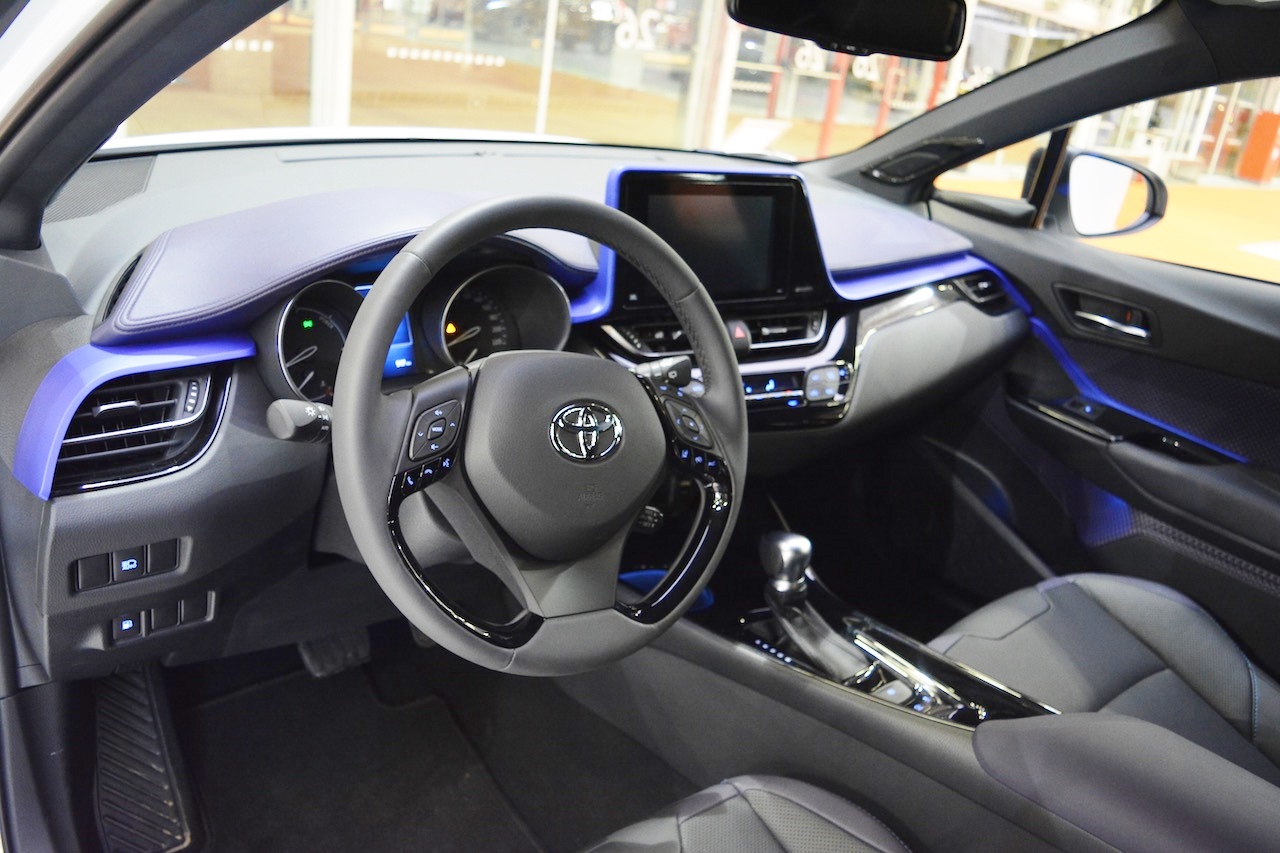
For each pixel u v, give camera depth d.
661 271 1.03
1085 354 2.03
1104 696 1.34
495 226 0.92
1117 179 2.08
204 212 1.45
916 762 1.17
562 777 1.71
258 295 1.17
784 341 1.73
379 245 1.22
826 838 1.05
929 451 2.22
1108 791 0.98
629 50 6.84
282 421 0.96
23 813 1.31
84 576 1.17
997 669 1.37
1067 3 5.10
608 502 0.97
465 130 2.13
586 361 1.00
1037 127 1.96
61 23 0.86
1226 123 2.83
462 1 6.39
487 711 1.86
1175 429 1.88
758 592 1.52
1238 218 2.36
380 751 1.75
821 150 7.00
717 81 6.52
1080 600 1.51
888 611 2.10
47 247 1.33
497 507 0.94
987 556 2.11
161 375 1.16
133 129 1.71
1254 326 1.73
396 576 0.89
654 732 1.65
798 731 1.33
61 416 1.10
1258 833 0.89
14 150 1.03
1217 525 1.75
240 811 1.60
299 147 1.88
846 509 2.25
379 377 0.88
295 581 1.45
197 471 1.19
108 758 1.50
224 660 1.94
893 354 1.83
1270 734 1.32
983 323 1.99
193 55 0.90
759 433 1.74
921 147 2.16
